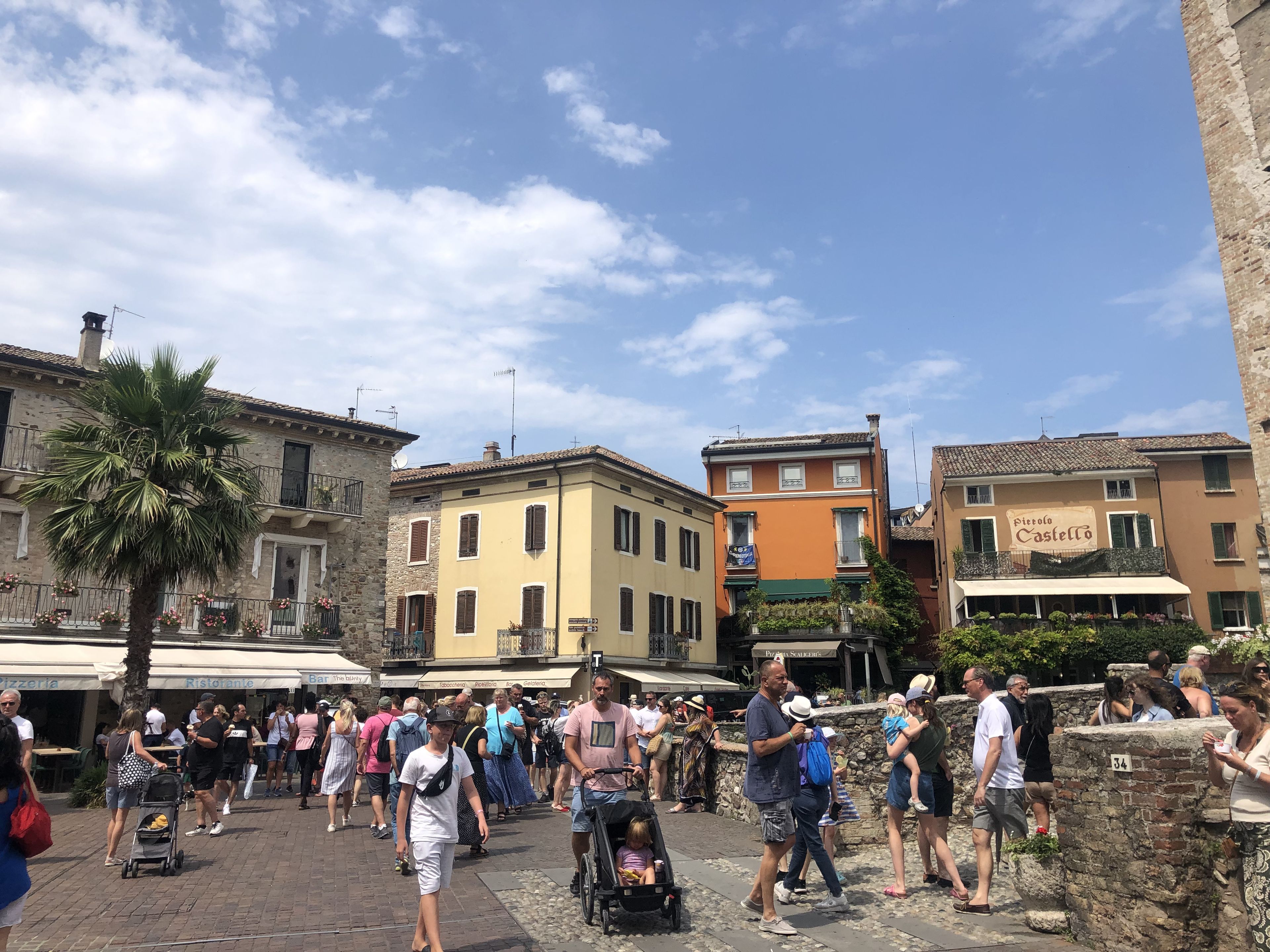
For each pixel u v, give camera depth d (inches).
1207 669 381.4
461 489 1485.0
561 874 392.2
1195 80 685.3
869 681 1595.7
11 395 927.0
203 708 548.4
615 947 282.4
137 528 663.8
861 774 456.8
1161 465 1518.2
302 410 1161.4
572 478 1374.3
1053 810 373.4
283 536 1107.3
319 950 282.4
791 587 1734.7
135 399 693.3
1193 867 235.6
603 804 322.0
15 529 925.2
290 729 800.9
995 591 1471.5
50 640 902.4
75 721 909.8
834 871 315.6
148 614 693.9
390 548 1549.0
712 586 1681.8
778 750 299.3
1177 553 1486.2
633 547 1438.2
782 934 288.8
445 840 273.6
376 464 1206.3
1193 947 232.7
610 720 332.8
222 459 751.7
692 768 604.1
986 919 299.9
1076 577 1486.2
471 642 1414.9
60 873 414.9
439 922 315.0
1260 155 545.6
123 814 431.8
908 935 283.7
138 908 341.1
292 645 1089.4
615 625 1364.4
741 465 1815.9
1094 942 260.2
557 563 1358.3
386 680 1428.4
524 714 725.3
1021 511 1557.6
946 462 1649.9
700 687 1445.6
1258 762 202.1
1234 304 649.6
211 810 527.8
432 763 276.7
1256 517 1478.8
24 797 201.9
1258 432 628.7
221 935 301.0
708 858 421.1
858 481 1758.1
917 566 1873.8
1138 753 244.7
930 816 324.5
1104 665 1432.1
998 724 307.0
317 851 469.1
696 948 281.3
